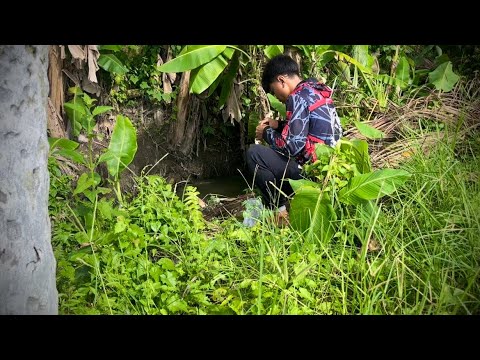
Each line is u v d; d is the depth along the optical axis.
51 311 2.54
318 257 3.14
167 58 6.33
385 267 3.13
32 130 2.38
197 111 6.61
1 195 2.32
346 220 3.44
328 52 5.72
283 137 4.26
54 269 2.57
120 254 3.20
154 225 3.61
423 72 6.29
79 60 5.60
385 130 5.36
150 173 6.47
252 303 2.92
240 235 3.55
